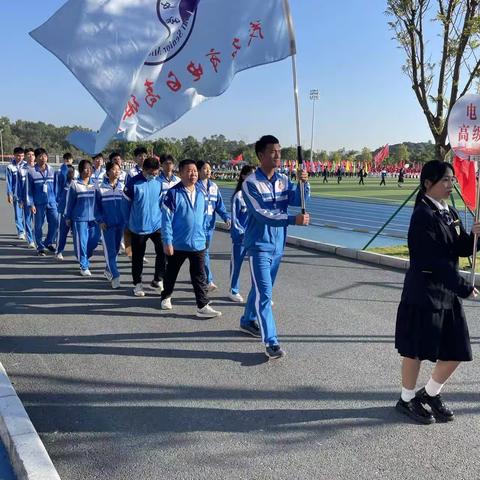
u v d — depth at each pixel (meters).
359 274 8.53
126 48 5.19
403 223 16.98
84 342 5.34
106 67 5.15
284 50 5.19
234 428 3.62
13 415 3.43
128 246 9.80
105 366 4.72
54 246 10.91
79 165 8.34
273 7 5.27
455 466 3.17
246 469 3.13
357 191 34.78
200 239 6.10
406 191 34.88
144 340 5.40
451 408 3.94
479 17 8.71
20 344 5.28
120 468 3.13
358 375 4.53
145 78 5.55
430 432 3.59
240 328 5.71
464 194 8.21
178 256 6.17
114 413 3.83
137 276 7.17
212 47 5.48
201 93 5.59
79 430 3.58
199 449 3.35
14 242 11.77
